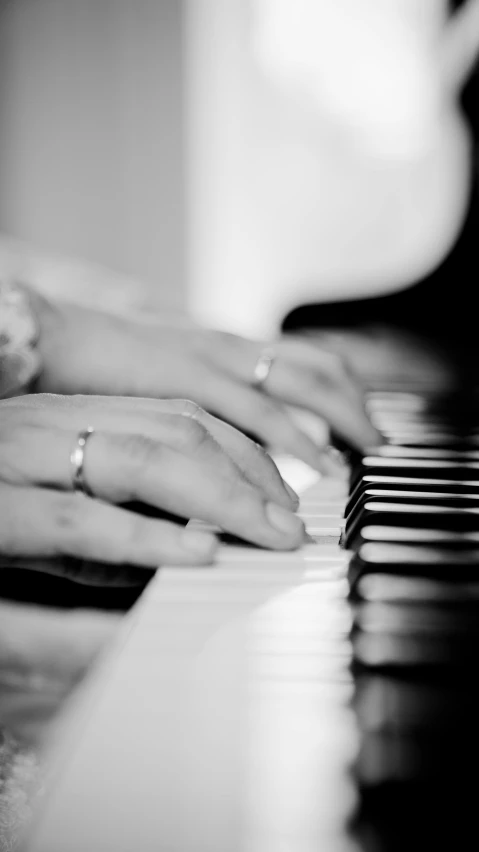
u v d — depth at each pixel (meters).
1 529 0.46
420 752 0.29
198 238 3.64
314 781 0.28
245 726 0.31
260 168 3.69
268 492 0.51
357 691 0.33
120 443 0.47
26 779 0.40
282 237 3.71
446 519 0.47
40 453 0.47
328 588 0.41
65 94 3.54
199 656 0.35
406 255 3.14
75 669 0.41
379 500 0.51
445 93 1.82
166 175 3.60
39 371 0.70
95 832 0.27
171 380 0.70
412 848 0.26
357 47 3.30
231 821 0.27
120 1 3.51
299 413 1.05
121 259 3.62
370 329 1.30
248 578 0.42
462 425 0.79
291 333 1.29
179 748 0.30
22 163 3.56
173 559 0.44
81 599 0.43
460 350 1.18
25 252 1.88
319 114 3.53
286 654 0.35
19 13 3.49
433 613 0.38
